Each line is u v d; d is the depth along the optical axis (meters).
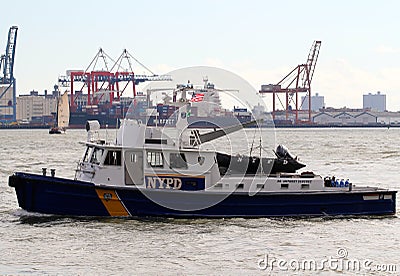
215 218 54.38
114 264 41.84
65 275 39.34
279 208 54.97
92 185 53.50
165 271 40.44
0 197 69.69
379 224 54.31
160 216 54.00
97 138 58.19
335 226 53.31
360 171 107.88
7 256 43.72
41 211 54.88
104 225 52.62
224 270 40.81
